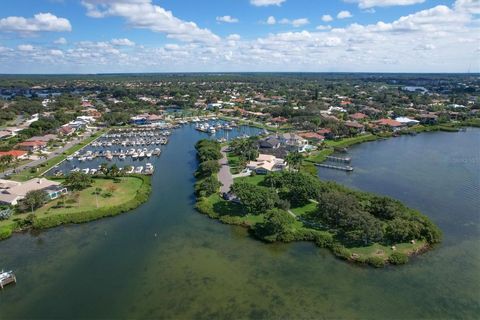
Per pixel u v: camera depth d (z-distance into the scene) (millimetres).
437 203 111625
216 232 94812
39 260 82938
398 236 85500
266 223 90688
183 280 74000
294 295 68500
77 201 114062
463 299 66750
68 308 66000
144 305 66438
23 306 66812
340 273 75562
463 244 86250
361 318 62125
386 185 128375
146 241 90688
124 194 120562
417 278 73312
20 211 106062
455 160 161250
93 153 182500
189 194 122625
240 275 75375
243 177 134250
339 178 136625
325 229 92688
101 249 87250
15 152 167875
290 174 117312
